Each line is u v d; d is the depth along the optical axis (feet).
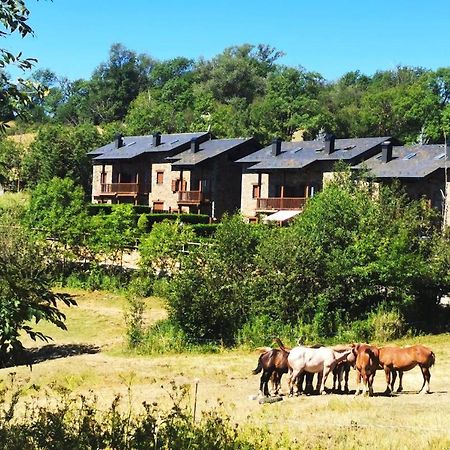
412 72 409.28
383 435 40.04
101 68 457.27
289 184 175.73
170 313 97.50
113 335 103.19
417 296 101.60
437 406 52.13
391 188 122.01
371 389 59.41
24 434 27.53
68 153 252.21
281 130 309.22
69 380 70.59
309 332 93.76
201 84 415.03
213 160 195.11
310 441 38.24
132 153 215.10
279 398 57.88
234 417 46.80
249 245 102.99
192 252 103.24
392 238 98.27
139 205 209.15
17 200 197.06
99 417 39.52
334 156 165.48
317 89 356.18
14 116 22.09
